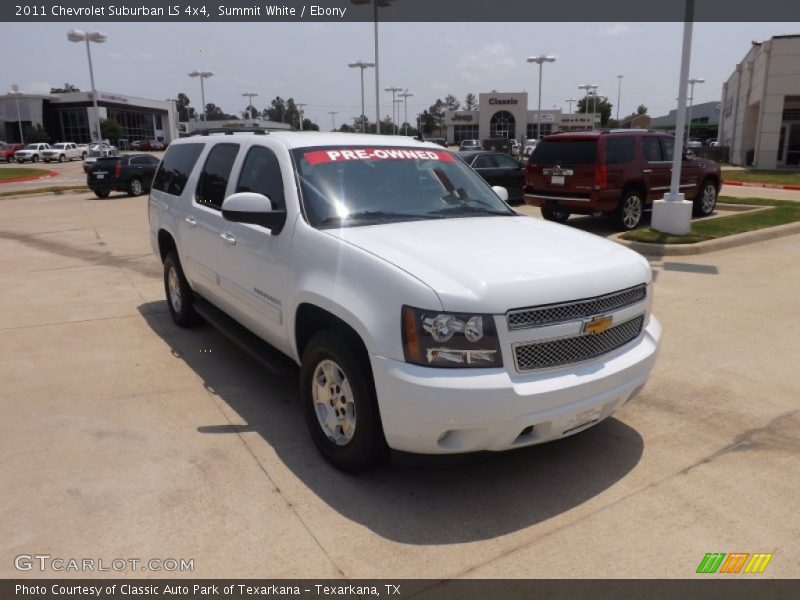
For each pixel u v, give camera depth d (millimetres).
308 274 3801
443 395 3066
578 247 3854
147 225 14508
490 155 16750
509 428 3150
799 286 7930
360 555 3035
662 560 2998
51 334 6336
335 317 3668
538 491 3578
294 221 4066
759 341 6023
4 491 3537
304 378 3891
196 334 6324
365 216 4203
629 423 4398
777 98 30922
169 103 97188
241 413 4543
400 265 3330
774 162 31828
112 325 6641
